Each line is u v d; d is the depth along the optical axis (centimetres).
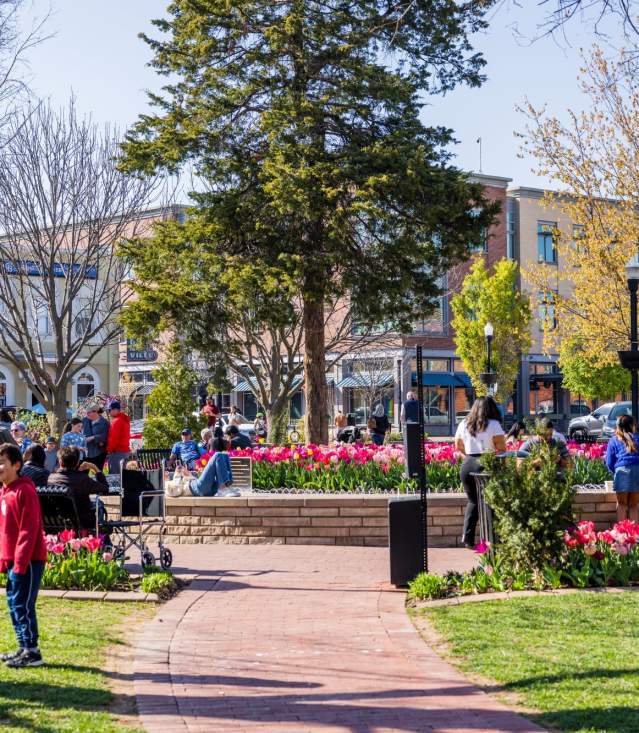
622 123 2762
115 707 641
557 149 2831
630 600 912
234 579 1144
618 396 6038
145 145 2341
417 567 1076
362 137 2339
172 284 2359
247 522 1449
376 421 2850
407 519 1082
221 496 1480
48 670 711
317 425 2411
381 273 2286
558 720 589
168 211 2800
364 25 2233
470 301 4809
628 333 2858
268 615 943
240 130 2398
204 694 674
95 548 1078
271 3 2370
